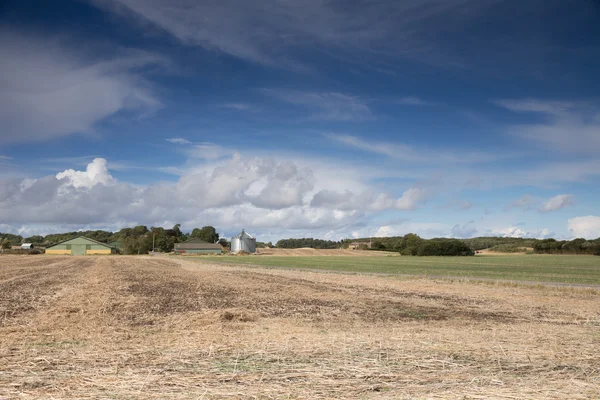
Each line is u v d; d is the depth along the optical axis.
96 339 10.99
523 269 56.19
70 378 6.98
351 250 156.75
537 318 16.70
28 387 6.45
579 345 10.27
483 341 10.73
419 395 6.15
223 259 96.81
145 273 43.41
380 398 5.99
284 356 8.78
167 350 9.42
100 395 6.06
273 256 123.62
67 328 12.81
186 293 24.66
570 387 6.60
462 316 17.16
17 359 8.44
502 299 23.59
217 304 19.84
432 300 22.84
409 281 36.25
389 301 22.20
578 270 53.66
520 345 10.18
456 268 58.66
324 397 6.04
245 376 7.14
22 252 133.12
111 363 8.11
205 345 10.09
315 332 12.49
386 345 10.05
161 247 167.38
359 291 27.58
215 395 6.09
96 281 31.95
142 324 13.92
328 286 30.95
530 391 6.36
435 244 128.25
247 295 24.12
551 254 143.88
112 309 17.58
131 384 6.61
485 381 6.93
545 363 8.28
